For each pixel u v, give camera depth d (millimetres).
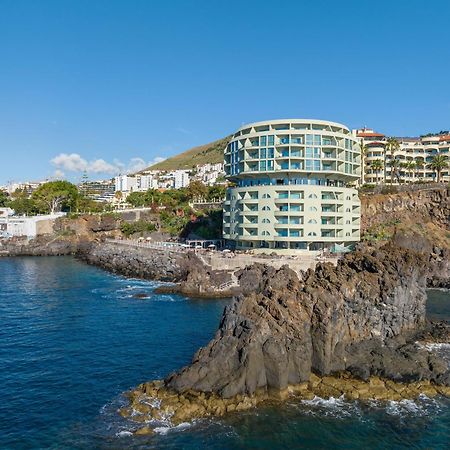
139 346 61156
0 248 167375
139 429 39969
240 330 49188
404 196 147625
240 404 43781
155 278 114812
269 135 117812
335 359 52469
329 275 62406
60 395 46188
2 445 37469
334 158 116312
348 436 40250
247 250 119500
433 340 65688
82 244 172375
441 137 199000
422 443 39688
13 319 74125
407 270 67625
